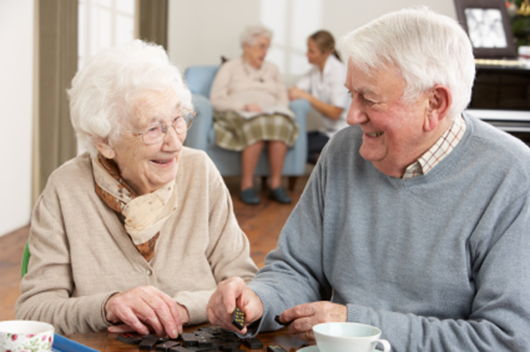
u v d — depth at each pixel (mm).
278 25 6406
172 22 6234
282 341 1058
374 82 1022
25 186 3848
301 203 1326
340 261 1213
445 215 1104
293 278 1244
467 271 1086
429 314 1112
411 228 1128
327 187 1256
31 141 3865
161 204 1279
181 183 1380
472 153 1104
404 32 1004
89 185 1291
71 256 1269
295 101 5117
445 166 1110
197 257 1364
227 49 6426
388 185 1169
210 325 1177
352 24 6359
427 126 1046
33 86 3814
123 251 1301
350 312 1025
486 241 1062
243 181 4906
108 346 978
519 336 968
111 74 1169
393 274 1147
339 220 1243
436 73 1000
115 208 1265
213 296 1087
